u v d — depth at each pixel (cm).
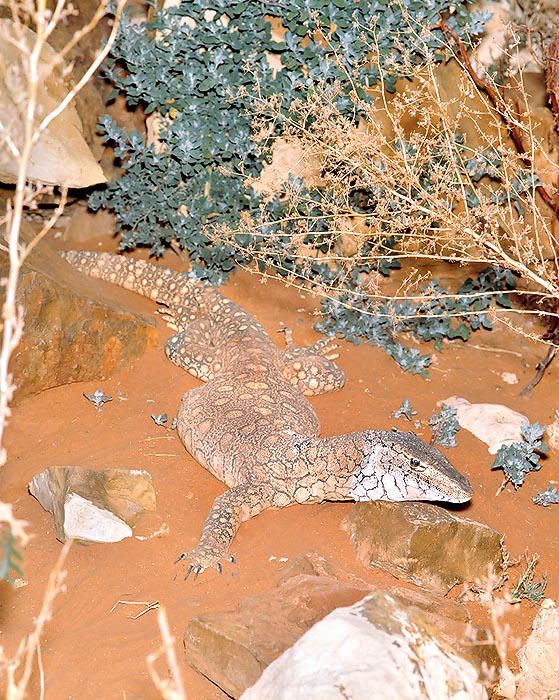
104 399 216
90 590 181
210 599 180
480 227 232
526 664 172
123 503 192
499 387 231
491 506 203
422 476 188
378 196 224
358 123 237
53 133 229
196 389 214
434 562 187
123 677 170
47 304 213
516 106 236
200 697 169
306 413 210
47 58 232
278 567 186
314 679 154
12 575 184
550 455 215
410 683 154
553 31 238
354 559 189
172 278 239
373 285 230
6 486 200
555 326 238
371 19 235
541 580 191
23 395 215
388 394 225
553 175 233
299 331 238
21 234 226
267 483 195
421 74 234
